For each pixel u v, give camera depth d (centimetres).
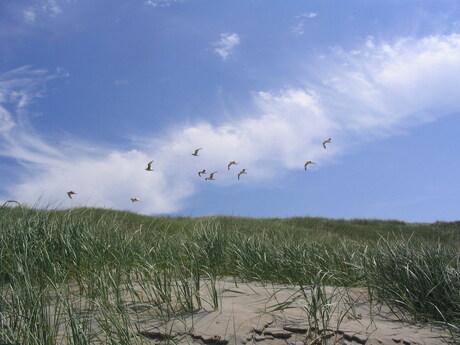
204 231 683
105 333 329
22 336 323
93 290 417
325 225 2377
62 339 324
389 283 479
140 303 423
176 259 579
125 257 529
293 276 546
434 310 429
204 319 377
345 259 637
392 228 2367
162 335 346
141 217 1328
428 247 579
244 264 608
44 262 480
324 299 409
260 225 1661
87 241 567
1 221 617
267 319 374
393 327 382
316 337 342
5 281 457
